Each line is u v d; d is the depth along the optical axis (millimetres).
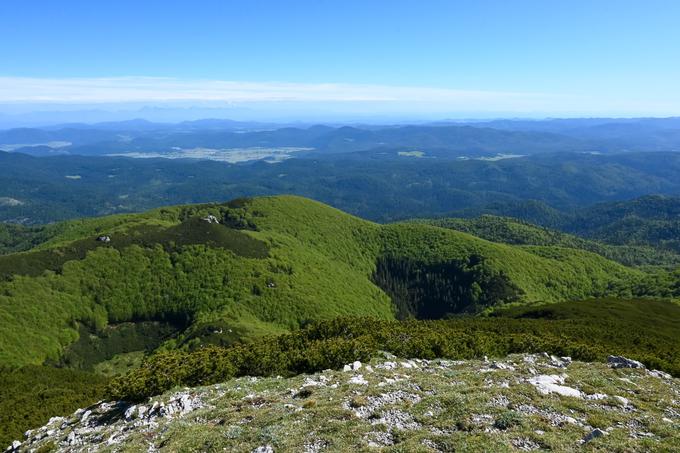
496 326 55531
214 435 17438
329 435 16250
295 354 30703
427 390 21109
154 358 31984
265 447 15750
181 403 22891
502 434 15484
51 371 74312
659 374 28297
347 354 28703
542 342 35938
